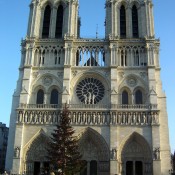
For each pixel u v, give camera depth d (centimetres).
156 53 10244
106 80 9875
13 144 9344
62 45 10369
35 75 10050
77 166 7819
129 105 9412
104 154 8962
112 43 10194
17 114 9344
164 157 8950
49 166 8575
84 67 10056
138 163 9044
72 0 11006
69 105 9406
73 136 8688
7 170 9069
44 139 9212
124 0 11038
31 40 10356
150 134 9025
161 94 9656
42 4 11169
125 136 9031
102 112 9288
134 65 10031
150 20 10556
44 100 9762
